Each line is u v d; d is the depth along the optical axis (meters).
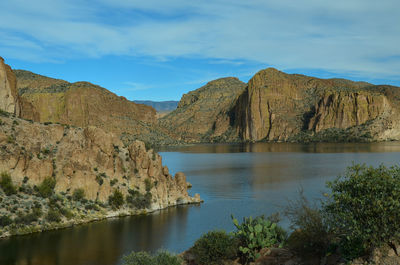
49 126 57.81
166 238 43.66
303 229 18.39
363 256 15.76
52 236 43.34
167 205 62.41
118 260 35.66
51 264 34.47
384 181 15.80
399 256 14.84
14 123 54.56
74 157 55.12
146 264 22.03
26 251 38.22
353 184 16.72
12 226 43.47
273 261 18.77
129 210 55.69
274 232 21.45
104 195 55.22
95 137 59.03
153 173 62.72
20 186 48.75
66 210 49.41
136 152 62.56
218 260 21.41
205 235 22.84
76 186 53.34
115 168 60.03
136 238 43.31
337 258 16.62
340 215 16.42
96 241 42.09
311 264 17.22
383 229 14.95
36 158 52.22
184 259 23.16
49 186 51.12
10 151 49.72
